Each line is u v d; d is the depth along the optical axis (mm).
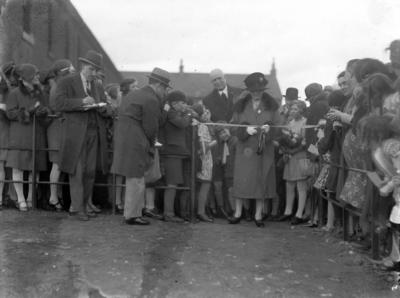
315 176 6508
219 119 7195
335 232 5930
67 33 10352
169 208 6512
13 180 6461
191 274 4152
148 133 5891
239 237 5613
